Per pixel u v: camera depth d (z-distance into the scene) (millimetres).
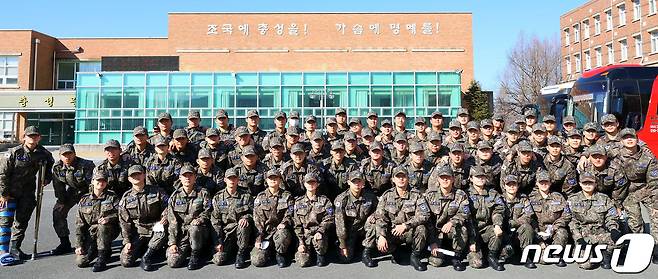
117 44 33500
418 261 5574
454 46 29719
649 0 31688
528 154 6070
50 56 33000
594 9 37844
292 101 24469
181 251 5625
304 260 5613
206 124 24297
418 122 7879
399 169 5719
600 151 5977
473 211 5625
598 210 5578
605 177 6016
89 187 6016
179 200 5680
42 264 5680
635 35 32906
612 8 35500
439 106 24469
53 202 10172
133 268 5535
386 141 7910
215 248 5719
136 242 5695
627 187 6082
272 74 24531
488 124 7773
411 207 5547
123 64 29156
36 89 31516
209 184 6121
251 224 5801
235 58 29609
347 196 5855
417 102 24484
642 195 5992
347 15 29969
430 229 5609
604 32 36562
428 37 29781
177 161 6379
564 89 15711
